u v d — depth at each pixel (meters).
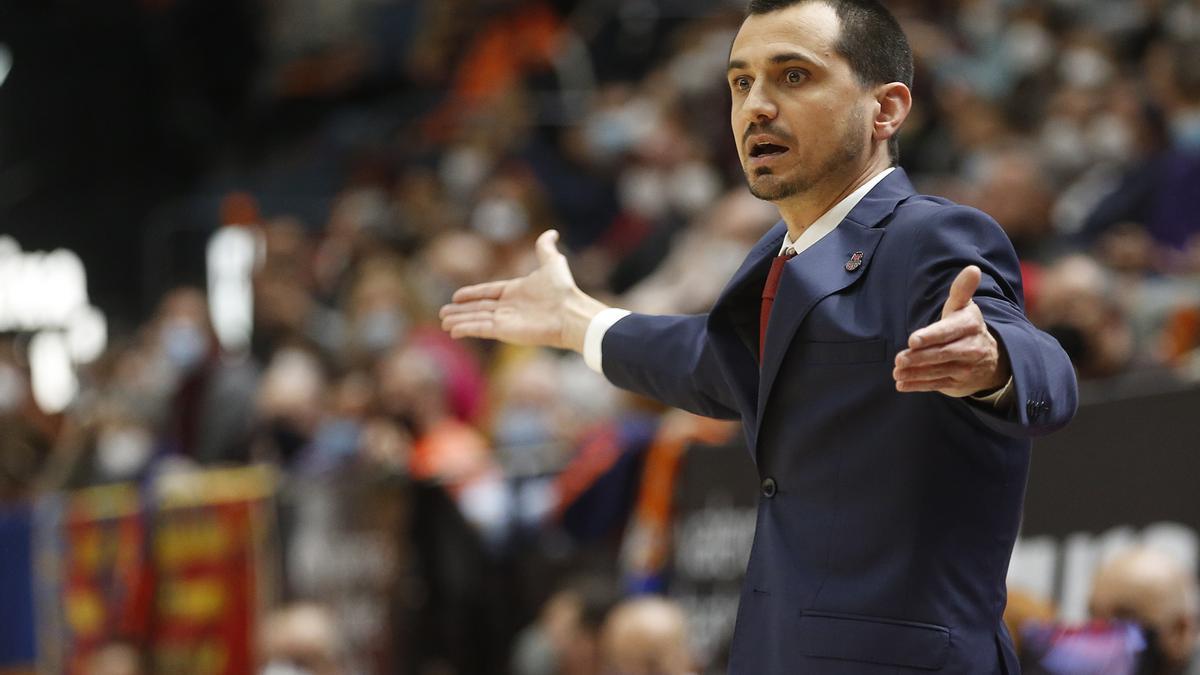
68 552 20.98
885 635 7.18
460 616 18.36
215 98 44.44
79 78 43.34
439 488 18.64
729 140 32.41
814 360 7.46
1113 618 12.16
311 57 43.78
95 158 43.16
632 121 33.59
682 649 15.78
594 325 9.39
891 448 7.24
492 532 18.27
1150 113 26.88
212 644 19.95
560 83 37.62
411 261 29.77
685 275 21.88
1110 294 18.28
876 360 7.24
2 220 41.62
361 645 18.95
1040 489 14.84
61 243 41.75
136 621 20.41
